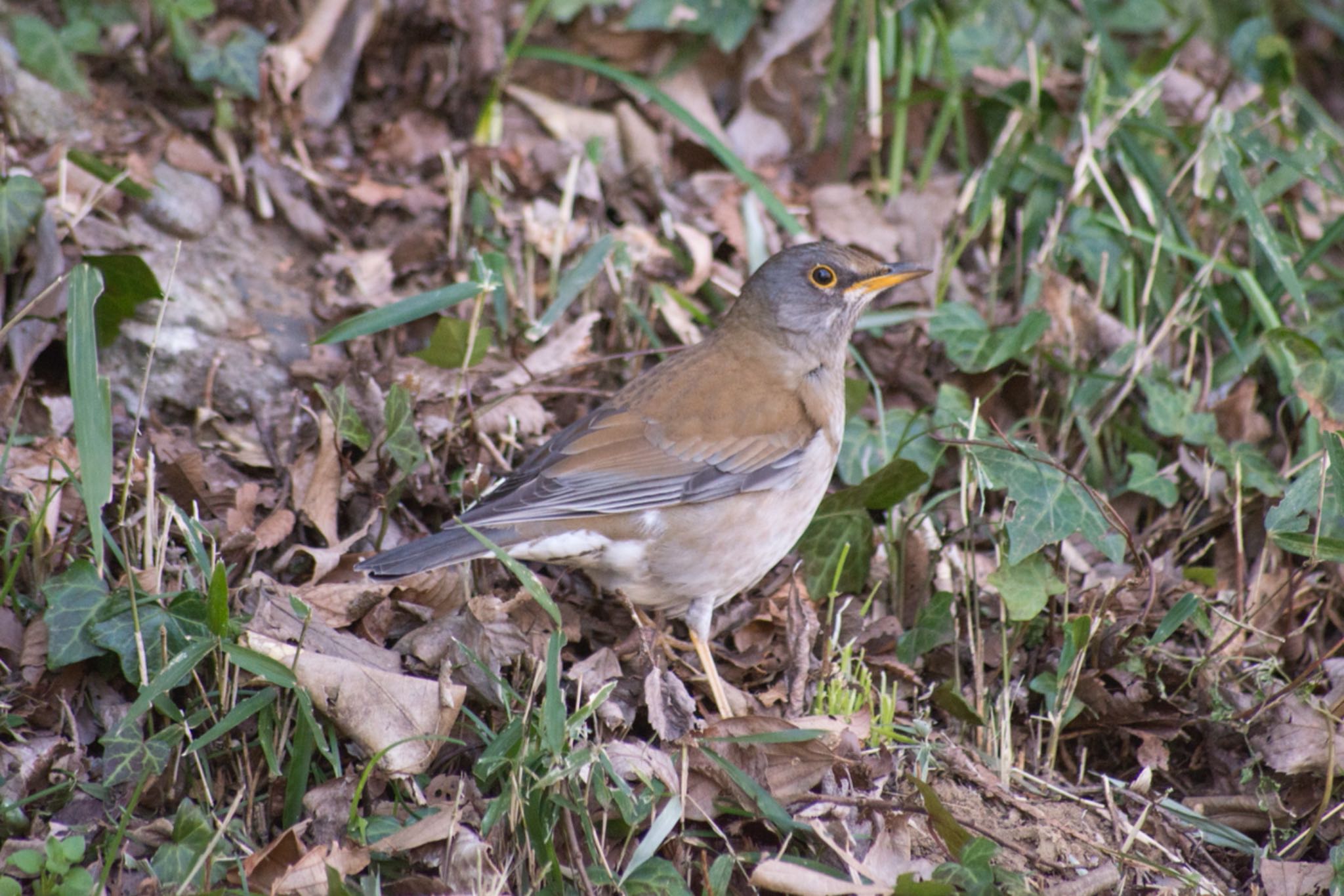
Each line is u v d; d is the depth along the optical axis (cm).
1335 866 820
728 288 1201
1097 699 935
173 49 1176
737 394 945
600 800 760
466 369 1022
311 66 1220
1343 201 1334
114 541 877
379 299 1123
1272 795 884
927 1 1360
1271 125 1314
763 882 749
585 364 1091
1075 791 898
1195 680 957
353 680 796
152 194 1103
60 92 1145
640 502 900
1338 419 1005
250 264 1124
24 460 918
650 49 1334
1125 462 1141
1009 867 812
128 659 793
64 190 1053
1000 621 998
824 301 986
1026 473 952
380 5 1239
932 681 976
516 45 1273
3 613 821
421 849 750
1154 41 1441
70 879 686
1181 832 866
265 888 728
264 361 1066
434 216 1198
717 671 951
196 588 851
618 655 916
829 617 945
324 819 761
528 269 1173
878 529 1040
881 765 860
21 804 739
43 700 796
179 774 772
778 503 940
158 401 1030
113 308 1013
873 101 1295
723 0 1316
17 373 972
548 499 880
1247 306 1221
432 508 1006
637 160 1285
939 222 1256
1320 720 889
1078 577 1050
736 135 1334
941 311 1151
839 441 1003
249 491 945
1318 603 1020
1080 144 1291
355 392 1033
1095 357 1174
